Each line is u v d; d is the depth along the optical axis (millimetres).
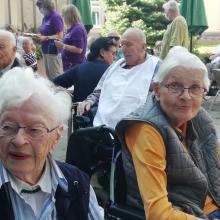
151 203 2107
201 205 2309
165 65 2307
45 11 7652
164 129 2209
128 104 3824
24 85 1594
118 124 2232
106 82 4008
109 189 2510
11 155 1596
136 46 3908
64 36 7531
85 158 2652
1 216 1605
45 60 7820
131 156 2260
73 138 2635
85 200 1757
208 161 2488
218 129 6594
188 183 2268
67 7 6812
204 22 10117
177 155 2211
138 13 16609
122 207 2365
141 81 3855
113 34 6117
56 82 4637
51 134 1632
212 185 2459
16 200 1642
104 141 2615
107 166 2695
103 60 4516
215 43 19750
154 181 2139
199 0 10031
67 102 1724
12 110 1576
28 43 7359
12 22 13180
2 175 1618
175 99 2268
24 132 1581
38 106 1590
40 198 1681
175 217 2092
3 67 4102
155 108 2293
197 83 2279
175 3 7469
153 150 2164
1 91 1594
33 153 1600
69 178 1742
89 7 10008
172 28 7215
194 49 13727
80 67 4547
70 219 1702
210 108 8320
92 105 4191
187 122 2432
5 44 4043
